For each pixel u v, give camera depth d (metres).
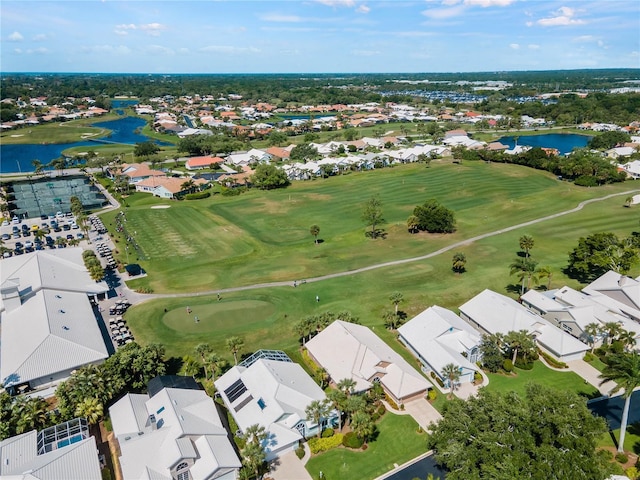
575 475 42.59
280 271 110.69
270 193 185.75
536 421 48.62
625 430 56.44
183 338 81.25
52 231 142.62
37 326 74.38
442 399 65.12
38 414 57.66
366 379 65.75
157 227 145.25
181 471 50.09
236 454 53.81
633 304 84.56
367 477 52.00
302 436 56.84
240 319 87.81
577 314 80.00
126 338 80.31
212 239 134.00
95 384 60.97
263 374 62.88
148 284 104.12
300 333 76.50
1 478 45.94
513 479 42.81
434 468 52.94
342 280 104.75
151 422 54.19
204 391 63.44
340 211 159.38
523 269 91.88
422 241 129.88
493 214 152.75
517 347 72.38
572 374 70.44
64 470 47.72
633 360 53.09
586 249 101.94
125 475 48.28
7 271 98.12
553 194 172.50
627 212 148.88
